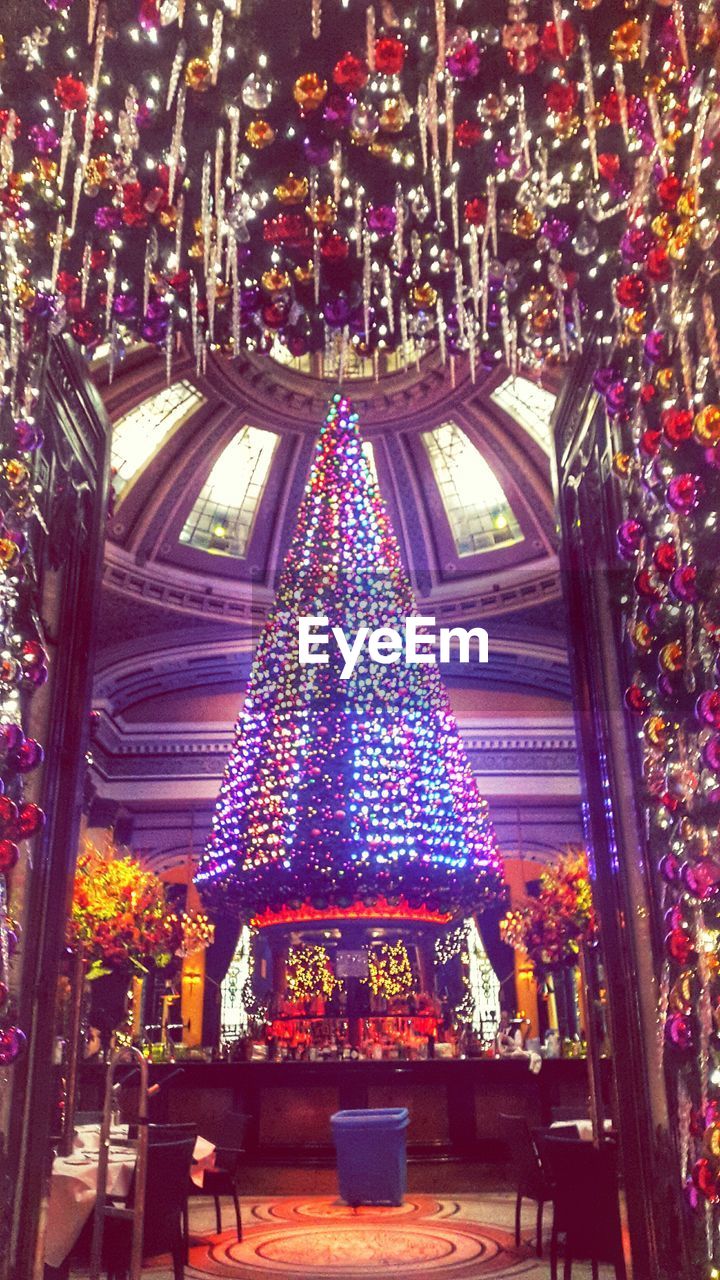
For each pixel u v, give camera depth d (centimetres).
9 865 277
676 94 269
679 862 290
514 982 1678
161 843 1830
